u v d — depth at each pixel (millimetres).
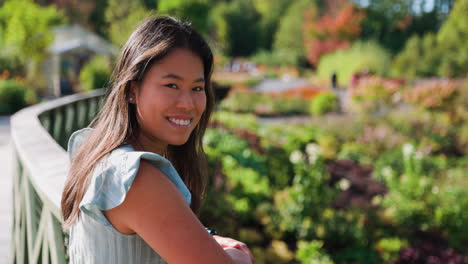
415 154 6570
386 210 5531
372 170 7988
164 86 882
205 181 1289
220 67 29000
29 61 19641
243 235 4258
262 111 16781
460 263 4617
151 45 878
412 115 12102
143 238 769
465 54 24609
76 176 914
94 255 839
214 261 751
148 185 760
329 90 21219
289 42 41344
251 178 5184
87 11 36625
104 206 788
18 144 2004
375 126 11555
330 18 36281
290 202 4770
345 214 4996
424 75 26234
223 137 7039
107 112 931
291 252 4289
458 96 11828
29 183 1725
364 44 27953
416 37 28656
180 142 915
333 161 8383
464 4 26156
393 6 39344
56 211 1180
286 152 7055
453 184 7152
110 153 852
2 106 13484
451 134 10695
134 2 33938
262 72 33219
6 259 2869
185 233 746
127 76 879
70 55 20969
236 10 47062
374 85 13773
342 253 4430
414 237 5125
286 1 47406
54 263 1271
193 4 14969
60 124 5297
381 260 4445
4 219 3650
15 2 19109
